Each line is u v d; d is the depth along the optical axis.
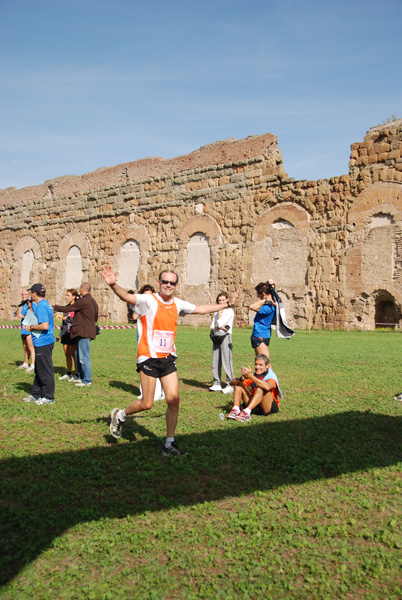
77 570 3.58
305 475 5.23
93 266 36.69
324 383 10.38
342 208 25.77
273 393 7.86
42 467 5.41
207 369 12.66
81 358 10.31
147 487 4.91
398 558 3.75
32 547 3.80
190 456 5.77
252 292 28.58
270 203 28.36
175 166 33.03
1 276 42.66
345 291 25.38
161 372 6.07
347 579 3.49
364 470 5.36
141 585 3.44
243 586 3.42
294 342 19.41
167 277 6.04
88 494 4.76
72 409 8.12
